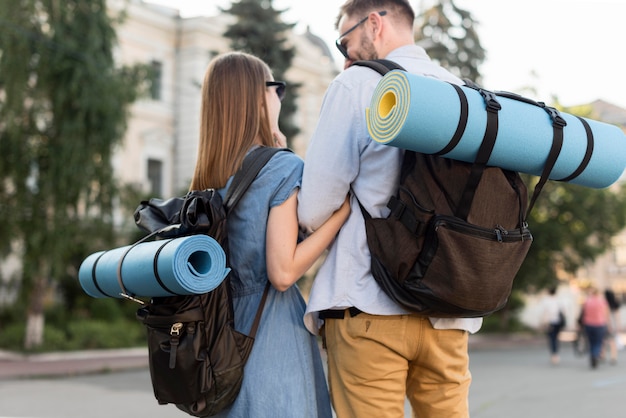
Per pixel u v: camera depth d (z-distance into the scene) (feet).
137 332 68.74
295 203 6.56
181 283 5.64
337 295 6.36
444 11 90.43
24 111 54.80
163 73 90.17
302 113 104.17
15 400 31.50
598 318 50.21
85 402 30.71
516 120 5.65
